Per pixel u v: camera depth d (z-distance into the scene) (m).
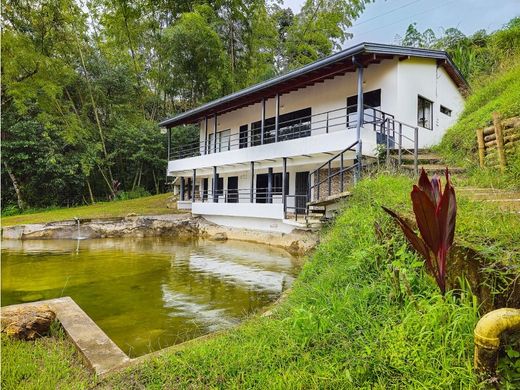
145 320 5.25
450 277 2.66
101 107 26.47
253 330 3.37
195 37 20.06
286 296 4.59
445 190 2.30
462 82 14.91
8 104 21.88
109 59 27.66
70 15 22.53
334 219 7.57
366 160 10.59
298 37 26.88
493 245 2.52
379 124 11.23
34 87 21.00
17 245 13.23
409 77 12.09
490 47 16.00
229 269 8.91
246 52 25.00
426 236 2.37
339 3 26.53
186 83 22.58
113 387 2.76
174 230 16.36
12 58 19.83
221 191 19.66
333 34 26.47
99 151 24.80
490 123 8.40
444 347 2.17
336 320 3.02
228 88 22.66
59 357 3.48
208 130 20.98
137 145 25.56
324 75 11.86
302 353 2.73
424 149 11.22
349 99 13.20
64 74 22.66
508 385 1.84
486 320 1.90
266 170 16.42
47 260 10.29
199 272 8.58
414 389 2.05
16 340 3.85
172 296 6.51
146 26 25.97
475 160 8.39
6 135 21.44
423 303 2.60
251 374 2.61
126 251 11.94
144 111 30.36
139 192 25.95
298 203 14.87
